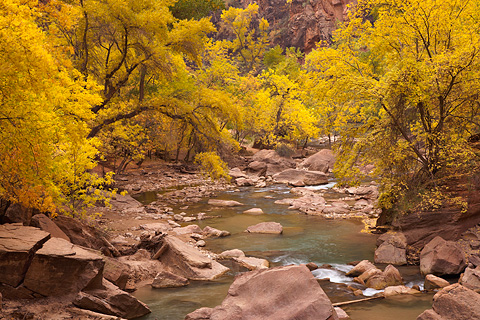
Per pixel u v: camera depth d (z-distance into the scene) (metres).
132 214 20.97
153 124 30.19
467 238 13.95
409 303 10.23
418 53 16.98
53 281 8.55
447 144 14.96
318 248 15.75
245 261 13.55
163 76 23.02
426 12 16.05
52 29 12.67
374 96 15.52
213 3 35.88
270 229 18.33
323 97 17.45
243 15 130.50
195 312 7.79
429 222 14.49
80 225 12.41
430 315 8.14
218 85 48.34
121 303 8.84
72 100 11.84
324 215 21.88
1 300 7.61
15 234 9.41
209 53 64.62
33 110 9.19
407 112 16.50
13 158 9.48
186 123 23.56
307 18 122.50
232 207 24.47
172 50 23.08
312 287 7.69
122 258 12.67
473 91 15.39
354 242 16.59
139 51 22.84
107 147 26.02
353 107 17.55
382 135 16.02
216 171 22.28
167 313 9.37
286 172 35.66
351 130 16.81
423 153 16.78
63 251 8.88
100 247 12.43
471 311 7.98
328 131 18.06
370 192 27.33
